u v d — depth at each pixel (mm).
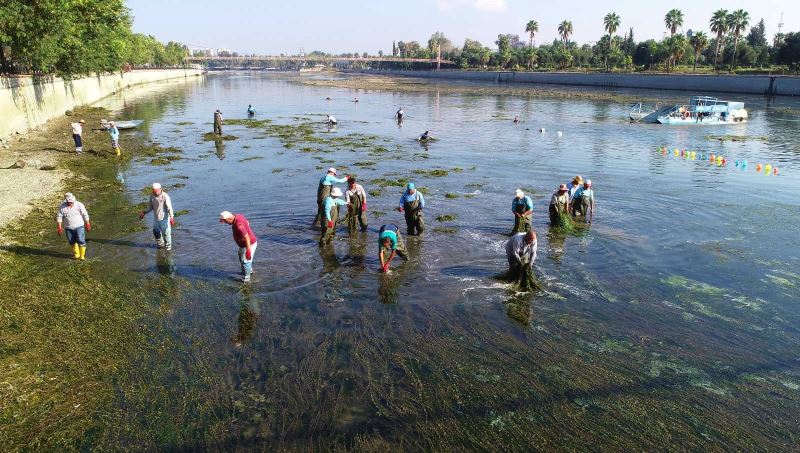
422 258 13750
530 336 10000
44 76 42656
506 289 11977
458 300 11422
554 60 163500
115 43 55500
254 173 24469
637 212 18250
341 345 9602
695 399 8172
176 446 7070
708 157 30344
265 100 75562
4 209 17656
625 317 10750
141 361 9016
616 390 8383
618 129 43594
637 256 14016
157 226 13961
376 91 101875
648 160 29062
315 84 130750
